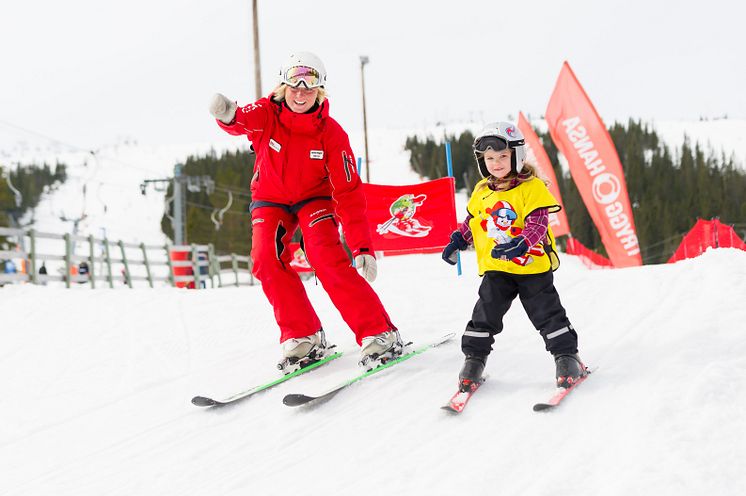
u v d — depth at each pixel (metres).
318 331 3.77
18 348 5.09
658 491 1.86
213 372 3.99
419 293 5.88
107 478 2.57
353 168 3.64
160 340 5.01
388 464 2.37
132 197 125.06
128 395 3.71
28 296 7.40
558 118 14.61
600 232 14.49
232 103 3.40
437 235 7.66
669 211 66.00
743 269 4.93
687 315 3.94
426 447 2.48
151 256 59.31
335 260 3.61
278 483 2.33
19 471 2.76
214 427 3.02
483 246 3.20
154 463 2.67
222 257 18.98
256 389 3.40
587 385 2.91
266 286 3.70
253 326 5.27
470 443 2.46
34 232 10.51
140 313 6.12
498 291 3.12
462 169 108.06
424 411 2.87
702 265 5.52
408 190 7.75
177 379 3.94
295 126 3.49
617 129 93.00
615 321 4.16
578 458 2.17
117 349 4.86
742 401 2.41
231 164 89.31
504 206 3.12
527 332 4.10
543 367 3.34
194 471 2.54
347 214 3.59
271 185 3.65
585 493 1.93
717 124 156.25
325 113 3.52
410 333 4.39
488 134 3.10
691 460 2.02
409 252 7.75
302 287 3.76
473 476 2.15
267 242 3.66
